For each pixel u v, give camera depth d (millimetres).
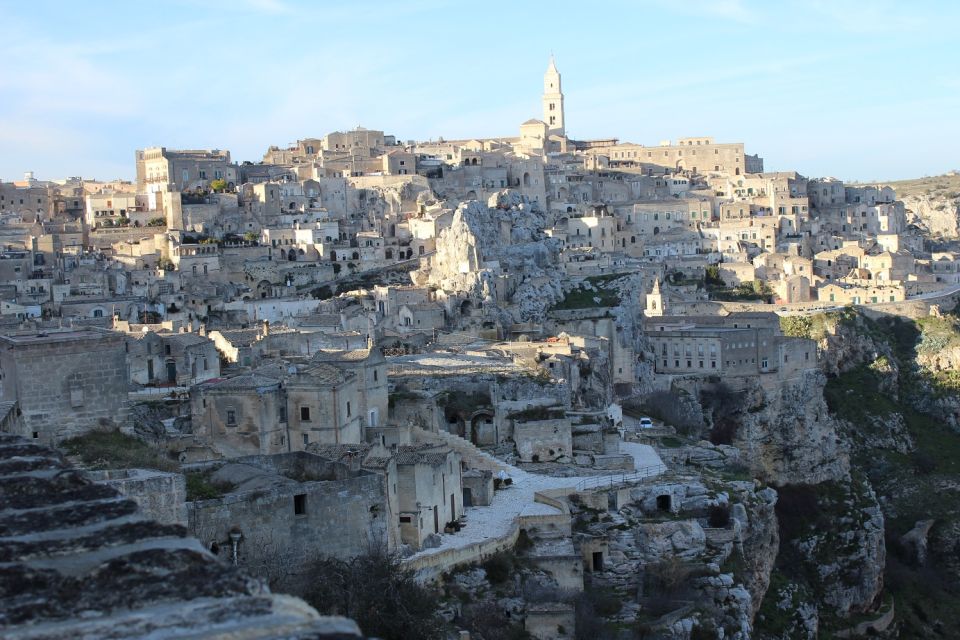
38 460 46969
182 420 119875
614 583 119562
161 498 71875
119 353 90875
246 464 89188
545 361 185125
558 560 110312
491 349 197625
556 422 150375
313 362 129250
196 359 143625
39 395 87188
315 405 116000
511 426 153125
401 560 92312
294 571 79438
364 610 78312
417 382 157625
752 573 144250
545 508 119875
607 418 164875
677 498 136750
